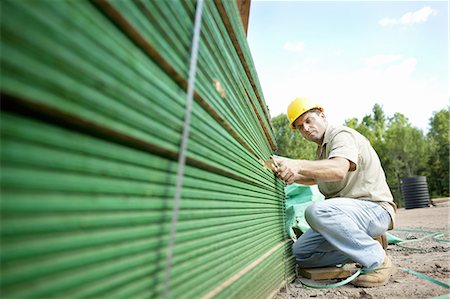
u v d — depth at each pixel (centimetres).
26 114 45
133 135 62
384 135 4312
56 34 46
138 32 62
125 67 61
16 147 42
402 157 3897
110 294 58
